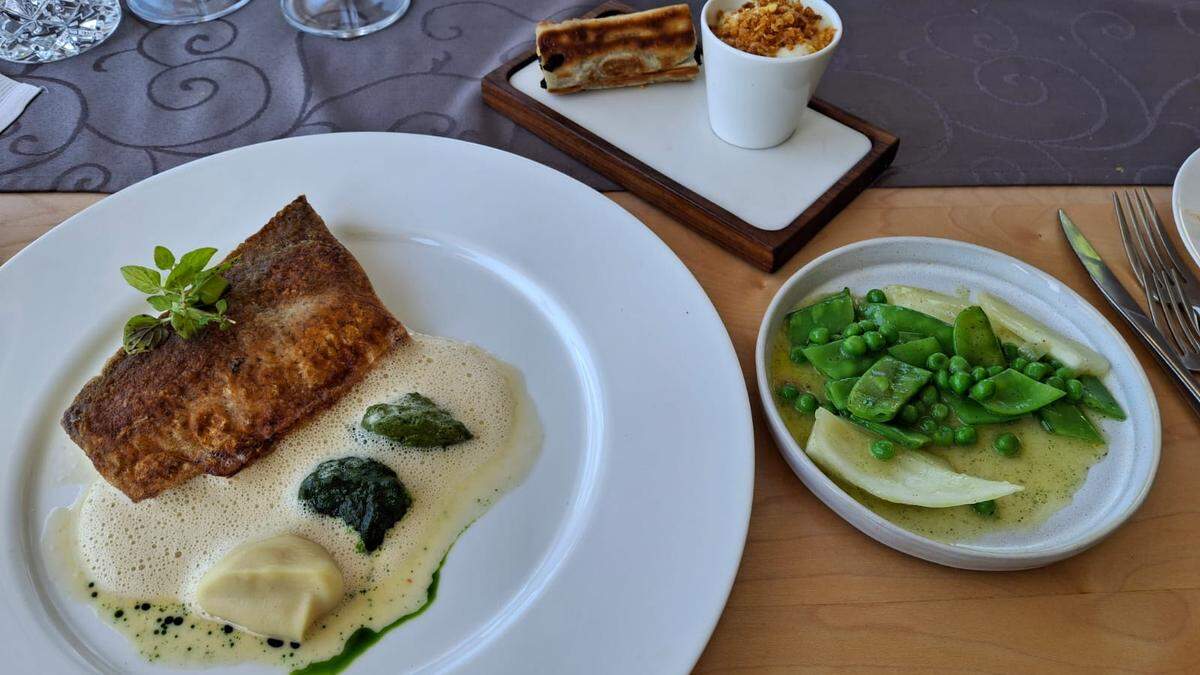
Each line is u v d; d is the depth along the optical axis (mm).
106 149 415
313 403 317
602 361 328
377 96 452
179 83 452
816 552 287
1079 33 494
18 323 334
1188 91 458
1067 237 381
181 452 304
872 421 299
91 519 294
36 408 315
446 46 484
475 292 357
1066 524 281
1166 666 260
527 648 255
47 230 380
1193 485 300
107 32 476
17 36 464
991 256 350
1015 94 456
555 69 420
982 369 309
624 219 372
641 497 288
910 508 285
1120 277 366
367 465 300
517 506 298
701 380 318
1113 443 302
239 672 260
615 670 250
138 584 280
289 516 296
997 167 417
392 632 268
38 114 429
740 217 377
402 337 334
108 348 336
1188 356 329
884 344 322
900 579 280
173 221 371
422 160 394
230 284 336
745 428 300
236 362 314
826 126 421
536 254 362
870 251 354
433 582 279
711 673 260
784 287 333
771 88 369
